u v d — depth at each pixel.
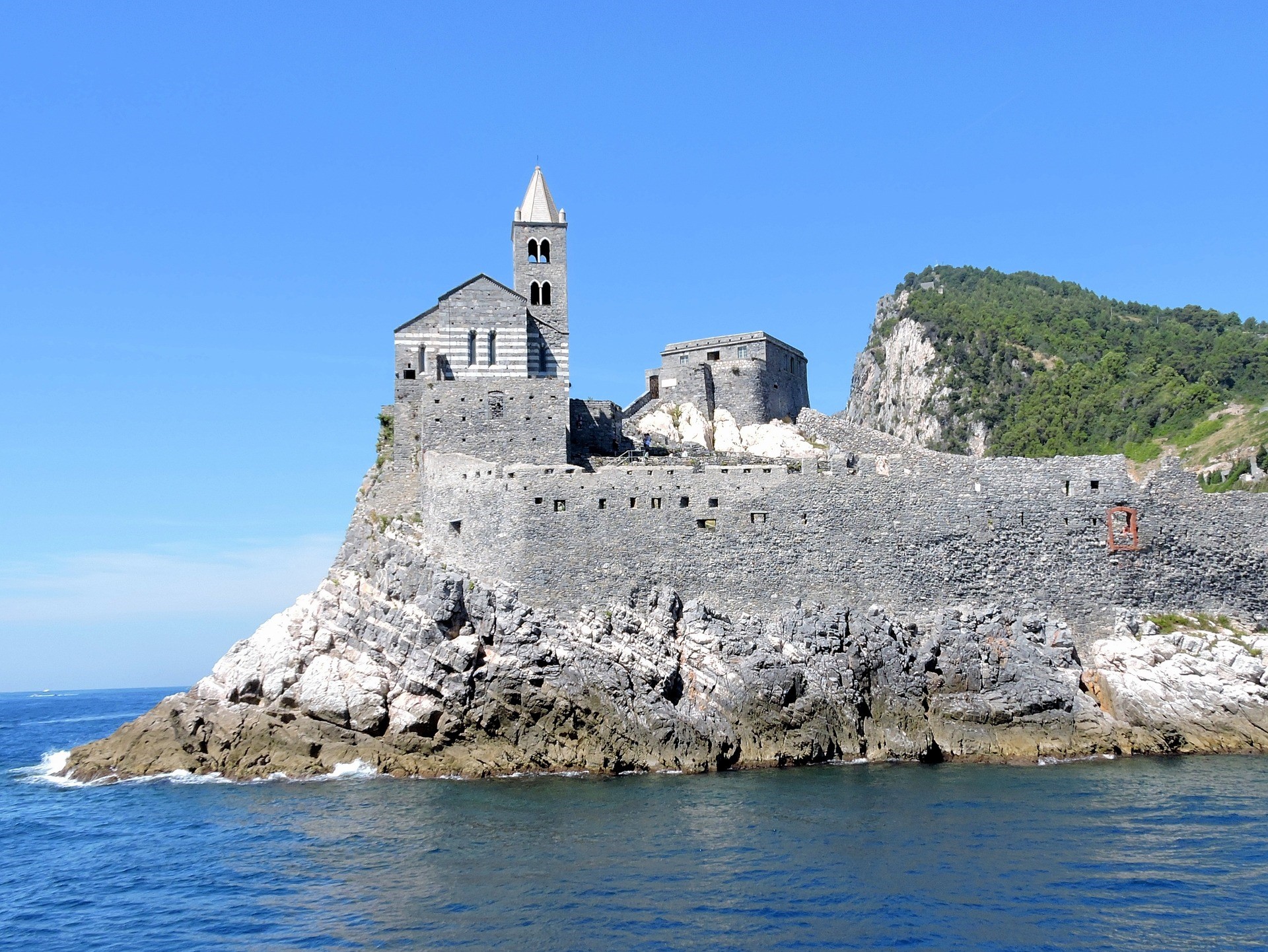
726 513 94.00
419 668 87.19
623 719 85.56
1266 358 186.38
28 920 56.75
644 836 66.12
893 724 88.50
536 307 114.69
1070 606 95.50
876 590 94.12
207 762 89.06
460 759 85.19
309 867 62.09
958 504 96.25
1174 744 89.81
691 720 86.00
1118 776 81.38
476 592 90.19
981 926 51.28
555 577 92.06
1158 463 170.12
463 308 109.75
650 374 133.38
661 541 93.19
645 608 91.38
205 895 58.84
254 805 77.25
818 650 89.56
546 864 61.03
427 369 108.44
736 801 74.12
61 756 119.81
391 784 82.44
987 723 89.31
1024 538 96.19
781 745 86.31
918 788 77.75
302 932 52.34
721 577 93.12
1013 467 97.19
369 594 92.88
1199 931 50.56
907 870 59.03
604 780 81.94
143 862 65.44
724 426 124.62
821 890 56.09
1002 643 92.69
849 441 120.88
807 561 93.94
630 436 116.94
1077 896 55.06
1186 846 63.03
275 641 91.31
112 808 79.25
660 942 49.59
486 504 94.81
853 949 48.84
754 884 57.03
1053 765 86.38
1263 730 90.06
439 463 98.88
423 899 56.00
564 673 86.81
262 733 88.12
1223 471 154.75
